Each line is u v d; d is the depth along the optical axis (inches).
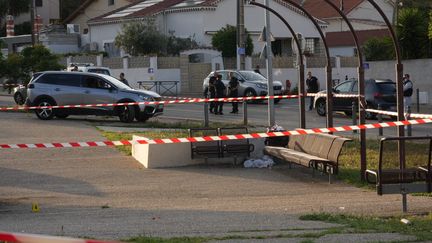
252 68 2171.5
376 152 756.0
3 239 194.4
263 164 708.0
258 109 1546.5
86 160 751.1
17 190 582.2
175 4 2490.2
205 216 452.1
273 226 406.9
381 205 490.0
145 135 935.7
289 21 2487.7
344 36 2760.8
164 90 2122.3
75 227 414.0
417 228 395.2
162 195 558.9
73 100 1173.7
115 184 612.7
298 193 559.8
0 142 881.5
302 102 783.7
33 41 2224.4
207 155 717.3
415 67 1729.8
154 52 2335.1
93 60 2177.7
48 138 925.2
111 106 1162.6
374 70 1809.8
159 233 390.0
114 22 2546.8
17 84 1550.2
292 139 701.3
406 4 2386.8
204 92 1739.7
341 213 456.1
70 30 2795.3
